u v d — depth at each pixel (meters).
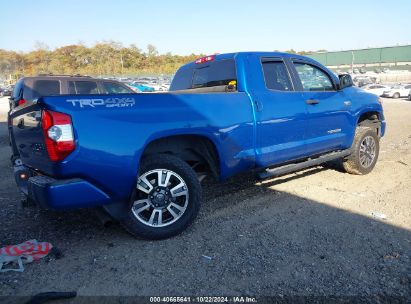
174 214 4.09
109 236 4.20
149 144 4.06
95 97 3.54
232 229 4.31
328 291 3.07
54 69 95.31
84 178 3.52
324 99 5.64
